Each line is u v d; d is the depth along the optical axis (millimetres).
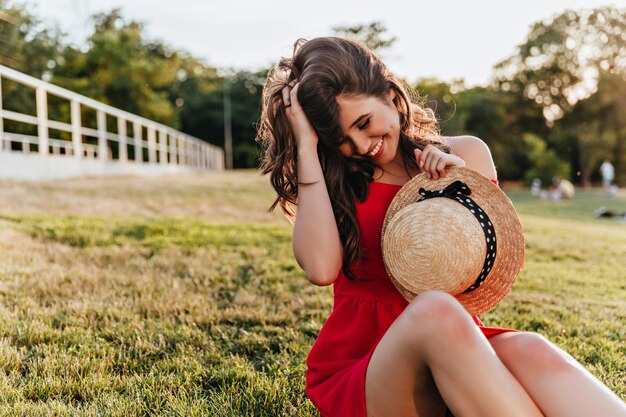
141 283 4508
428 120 2172
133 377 2693
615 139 48719
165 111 42438
